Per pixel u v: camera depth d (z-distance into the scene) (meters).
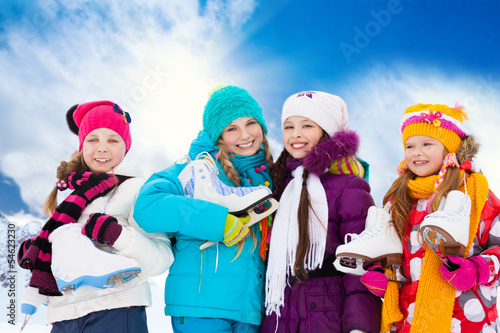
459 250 1.90
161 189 2.19
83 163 2.42
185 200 2.10
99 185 2.27
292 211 2.25
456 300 1.95
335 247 2.21
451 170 2.06
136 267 2.02
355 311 2.04
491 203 2.01
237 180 2.36
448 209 1.93
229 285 2.16
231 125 2.44
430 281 1.96
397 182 2.25
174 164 2.41
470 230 1.97
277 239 2.23
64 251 2.02
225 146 2.47
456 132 2.14
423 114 2.15
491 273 1.87
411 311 2.03
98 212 2.23
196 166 2.26
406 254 2.13
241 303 2.17
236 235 2.09
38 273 2.09
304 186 2.30
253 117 2.47
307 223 2.22
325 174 2.35
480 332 1.91
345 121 2.52
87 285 2.05
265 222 2.31
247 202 2.13
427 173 2.14
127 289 2.14
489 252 1.92
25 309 2.17
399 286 2.12
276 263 2.19
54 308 2.12
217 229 2.06
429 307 1.93
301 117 2.40
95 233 2.01
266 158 2.54
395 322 2.12
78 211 2.21
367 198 2.25
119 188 2.32
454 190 1.98
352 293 2.09
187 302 2.15
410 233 2.14
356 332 2.02
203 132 2.55
